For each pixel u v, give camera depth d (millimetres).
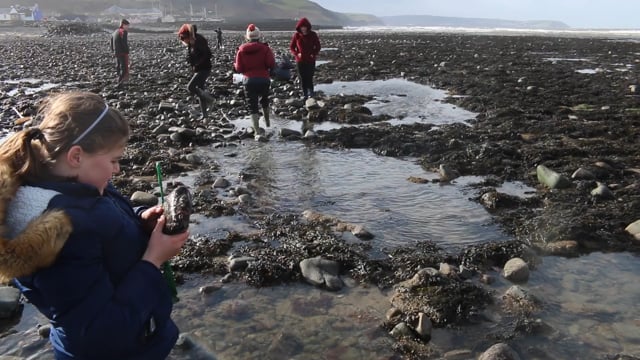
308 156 10422
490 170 9234
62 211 2338
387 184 8609
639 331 4492
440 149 10570
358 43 53281
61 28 97250
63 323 2457
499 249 5980
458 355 4215
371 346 4348
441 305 4809
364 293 5234
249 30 11984
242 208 7508
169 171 9375
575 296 5086
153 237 2775
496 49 40844
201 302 5051
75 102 2545
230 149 11070
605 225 6633
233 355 4242
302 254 5902
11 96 18203
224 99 17422
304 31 16109
